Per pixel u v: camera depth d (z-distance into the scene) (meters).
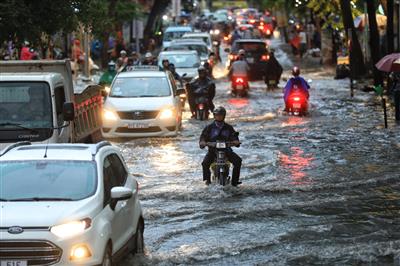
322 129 59.38
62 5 55.28
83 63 98.56
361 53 98.00
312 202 36.00
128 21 123.38
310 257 27.38
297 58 142.62
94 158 25.27
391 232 30.78
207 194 37.50
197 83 67.06
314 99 79.81
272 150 50.25
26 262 21.86
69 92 41.56
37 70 41.91
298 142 53.44
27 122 36.91
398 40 96.44
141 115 56.31
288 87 67.88
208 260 27.39
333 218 33.28
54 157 25.33
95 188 24.16
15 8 52.25
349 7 95.31
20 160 25.19
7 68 41.84
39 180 24.36
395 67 59.41
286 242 29.56
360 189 39.03
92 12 60.31
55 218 22.28
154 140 55.59
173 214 34.22
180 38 121.38
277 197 37.44
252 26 191.62
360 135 56.12
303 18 171.88
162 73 60.47
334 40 126.88
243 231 31.38
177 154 49.50
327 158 47.25
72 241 22.03
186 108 75.88
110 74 78.12
